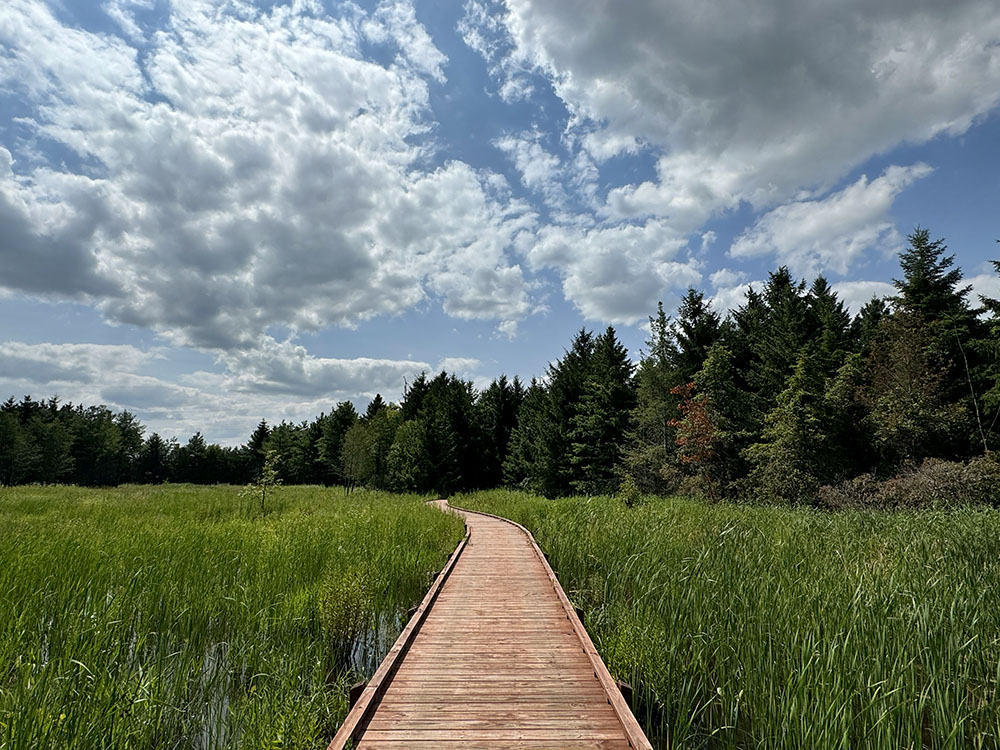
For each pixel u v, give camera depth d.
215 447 80.44
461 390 52.22
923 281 28.28
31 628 5.76
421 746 3.90
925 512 13.44
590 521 14.09
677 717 5.02
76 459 67.81
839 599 6.46
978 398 23.81
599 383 36.91
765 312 36.94
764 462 24.39
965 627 5.82
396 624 8.47
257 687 5.18
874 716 4.42
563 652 5.99
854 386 25.52
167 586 7.61
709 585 7.62
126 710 4.31
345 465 46.44
